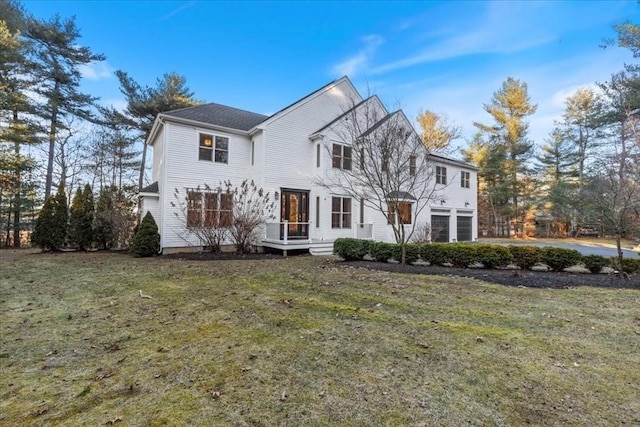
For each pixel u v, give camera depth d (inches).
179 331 158.1
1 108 591.2
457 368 119.5
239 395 102.3
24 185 715.4
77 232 553.6
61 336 153.6
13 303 210.1
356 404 97.1
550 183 1135.0
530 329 159.3
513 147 1125.1
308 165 595.8
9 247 684.7
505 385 108.0
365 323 167.3
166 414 92.8
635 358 128.9
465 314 181.8
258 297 219.5
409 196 532.1
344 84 647.1
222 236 502.0
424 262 374.6
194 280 278.5
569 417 91.3
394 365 122.0
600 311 188.7
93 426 87.7
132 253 466.9
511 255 326.0
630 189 293.0
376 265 350.3
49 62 721.0
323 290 237.8
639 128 510.3
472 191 853.2
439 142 1017.5
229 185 526.3
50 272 322.7
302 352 133.3
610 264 307.9
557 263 317.1
